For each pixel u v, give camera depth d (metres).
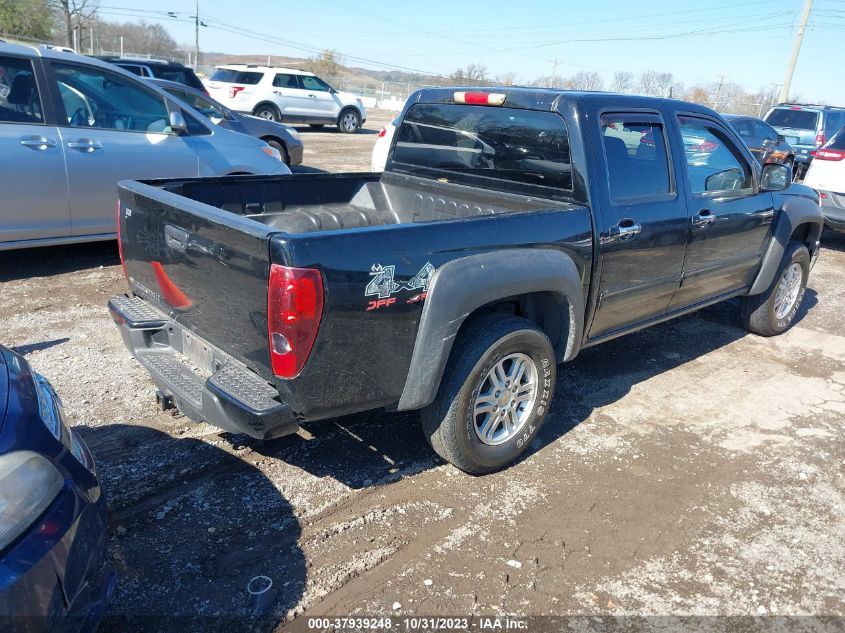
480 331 3.23
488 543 3.03
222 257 2.81
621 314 4.12
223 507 3.17
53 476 2.07
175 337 3.43
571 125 3.66
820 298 7.20
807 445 4.07
